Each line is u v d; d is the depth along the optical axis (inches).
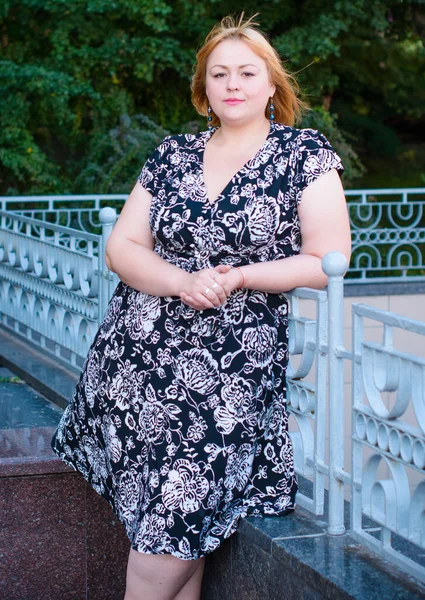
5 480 106.3
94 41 434.3
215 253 86.4
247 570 90.5
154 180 92.1
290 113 94.7
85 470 98.7
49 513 108.2
